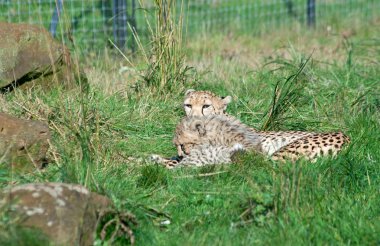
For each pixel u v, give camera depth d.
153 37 15.97
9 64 15.16
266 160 12.00
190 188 10.97
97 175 11.00
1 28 15.40
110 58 20.19
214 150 12.56
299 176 10.25
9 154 11.23
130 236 9.27
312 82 16.48
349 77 17.17
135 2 24.77
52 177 10.70
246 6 28.97
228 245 9.15
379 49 20.72
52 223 8.75
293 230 9.42
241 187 10.87
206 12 27.47
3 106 13.80
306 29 26.66
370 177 11.45
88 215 9.09
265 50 23.39
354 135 13.51
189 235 9.59
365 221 9.79
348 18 28.19
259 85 16.91
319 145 12.46
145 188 11.17
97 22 23.64
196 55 21.69
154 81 15.84
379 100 15.23
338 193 10.68
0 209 8.84
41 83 15.63
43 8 23.34
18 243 8.30
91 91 15.48
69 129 12.40
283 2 29.30
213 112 14.57
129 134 13.92
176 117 14.88
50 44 15.79
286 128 14.41
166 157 13.30
